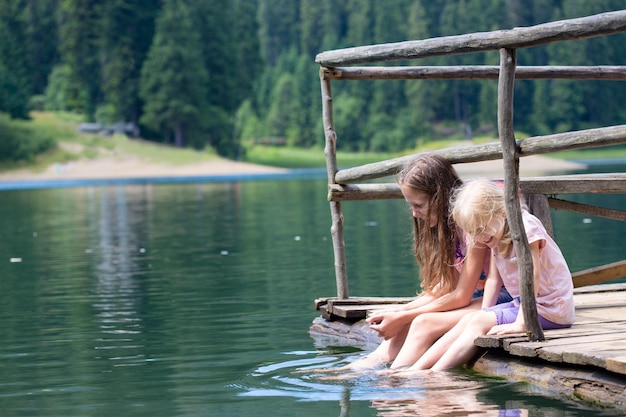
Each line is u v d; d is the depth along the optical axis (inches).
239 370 190.4
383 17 4384.8
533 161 2566.4
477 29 4180.6
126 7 3356.3
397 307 200.2
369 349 212.8
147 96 3260.3
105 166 2920.8
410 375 178.2
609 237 478.3
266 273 370.3
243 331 239.3
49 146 2965.1
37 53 3767.2
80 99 3356.3
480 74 268.7
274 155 3949.3
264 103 4665.4
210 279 355.3
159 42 3312.0
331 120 258.1
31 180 2645.2
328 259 417.4
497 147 200.5
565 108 4180.6
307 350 212.5
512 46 174.9
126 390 174.4
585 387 157.6
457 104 4106.8
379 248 463.8
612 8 4192.9
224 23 3747.5
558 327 186.2
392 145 4062.5
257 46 3863.2
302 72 4328.3
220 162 3088.1
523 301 175.0
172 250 487.8
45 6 3794.3
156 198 1186.0
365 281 333.1
